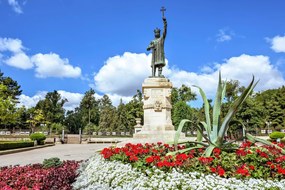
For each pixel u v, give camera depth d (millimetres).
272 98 51594
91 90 79125
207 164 5918
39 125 66750
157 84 16109
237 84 41531
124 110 59438
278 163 6125
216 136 7449
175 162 5938
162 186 5211
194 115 38094
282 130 43406
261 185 5180
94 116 75500
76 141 39625
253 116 42094
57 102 82062
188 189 5086
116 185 5957
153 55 17016
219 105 7633
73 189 6512
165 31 17031
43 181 6141
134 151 7406
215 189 4973
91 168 7723
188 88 53062
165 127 15508
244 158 6176
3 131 54094
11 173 7008
